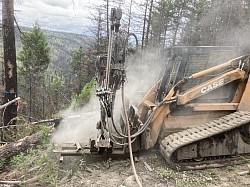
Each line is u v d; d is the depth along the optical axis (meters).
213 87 5.07
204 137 4.43
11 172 5.07
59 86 26.92
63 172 4.82
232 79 5.14
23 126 7.75
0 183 4.55
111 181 4.43
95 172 4.74
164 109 5.00
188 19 26.27
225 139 4.81
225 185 4.18
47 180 4.51
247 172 4.50
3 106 7.70
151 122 4.99
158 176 4.48
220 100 5.28
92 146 4.95
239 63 5.16
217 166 4.70
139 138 5.18
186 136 4.66
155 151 5.25
